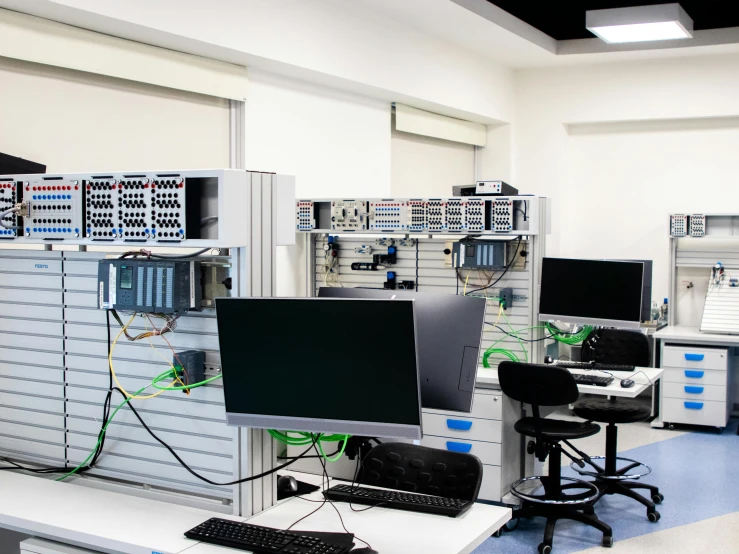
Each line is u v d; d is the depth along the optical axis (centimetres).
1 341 271
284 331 197
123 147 415
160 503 231
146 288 223
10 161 276
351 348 191
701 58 680
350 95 585
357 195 600
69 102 385
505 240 440
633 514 413
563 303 434
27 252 263
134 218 224
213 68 456
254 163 496
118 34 396
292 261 519
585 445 544
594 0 617
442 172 735
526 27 638
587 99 727
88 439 255
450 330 223
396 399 190
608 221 741
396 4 541
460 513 219
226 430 225
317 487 247
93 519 216
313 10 500
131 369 244
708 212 659
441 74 643
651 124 717
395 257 485
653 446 544
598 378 411
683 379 582
